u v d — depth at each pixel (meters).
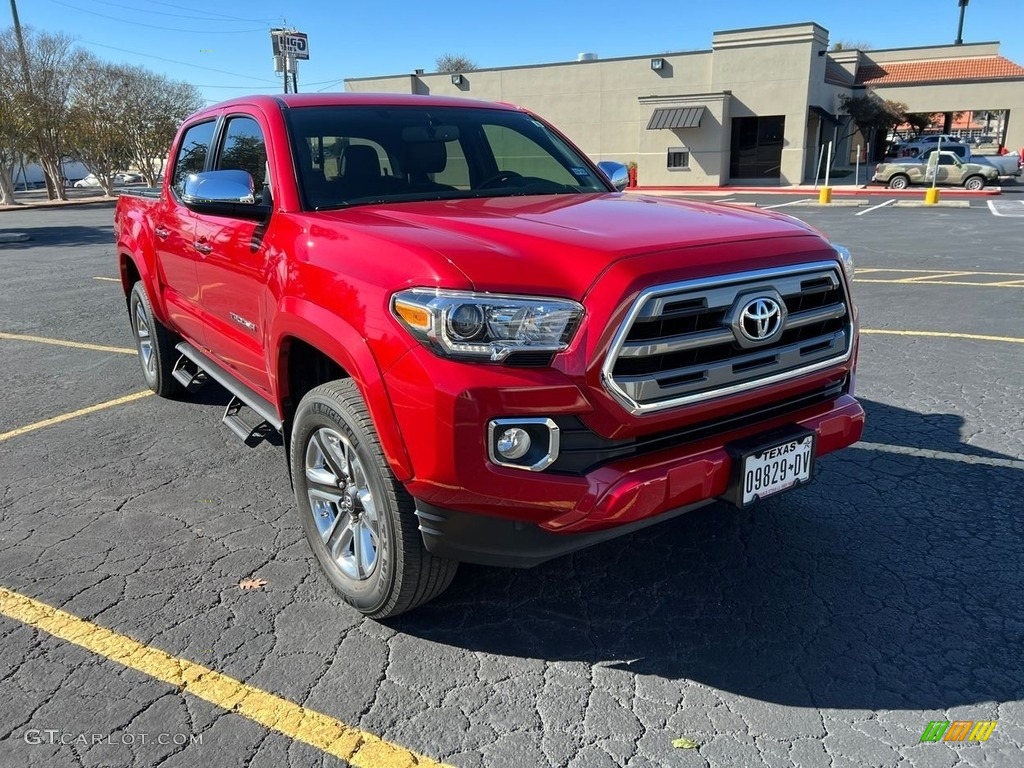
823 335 2.89
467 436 2.32
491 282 2.34
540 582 3.29
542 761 2.33
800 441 2.78
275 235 3.22
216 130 4.25
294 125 3.61
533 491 2.35
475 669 2.75
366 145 3.68
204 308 4.22
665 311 2.41
